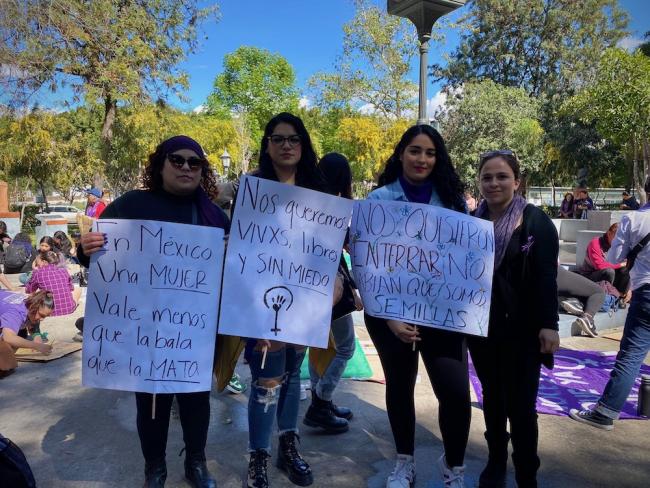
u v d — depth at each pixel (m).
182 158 2.38
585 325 5.77
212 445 3.19
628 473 2.90
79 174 22.92
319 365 3.00
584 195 17.05
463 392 2.47
